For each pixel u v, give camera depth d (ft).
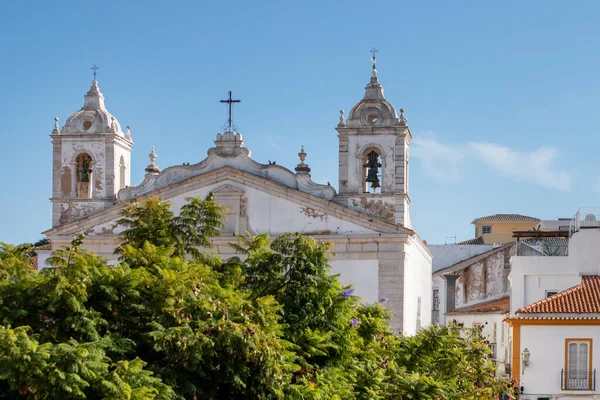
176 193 182.19
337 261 179.01
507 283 261.24
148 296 83.66
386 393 101.96
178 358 80.02
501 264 262.67
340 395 93.40
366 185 186.80
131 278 83.30
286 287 99.55
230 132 182.80
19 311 77.05
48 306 78.02
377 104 183.52
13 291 79.00
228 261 103.30
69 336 78.18
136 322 82.43
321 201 179.11
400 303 177.17
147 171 213.46
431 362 123.34
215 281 90.43
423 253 209.87
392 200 180.45
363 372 101.24
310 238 102.83
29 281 80.02
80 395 70.59
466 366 127.44
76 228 184.65
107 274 82.99
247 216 180.55
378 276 177.88
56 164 188.96
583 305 184.44
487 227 390.42
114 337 80.07
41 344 73.46
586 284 193.16
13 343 70.08
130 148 197.98
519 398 183.01
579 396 182.19
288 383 86.84
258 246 102.94
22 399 71.92
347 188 182.19
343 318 100.94
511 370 196.95
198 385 81.87
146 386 73.92
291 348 93.25
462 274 270.05
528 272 207.21
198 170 182.80
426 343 123.65
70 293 78.59
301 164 196.85
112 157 187.93
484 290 265.13
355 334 103.60
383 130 181.68
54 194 188.14
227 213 180.34
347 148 183.11
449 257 313.12
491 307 238.07
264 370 83.71
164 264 89.40
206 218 104.17
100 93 193.57
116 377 71.77
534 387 183.73
